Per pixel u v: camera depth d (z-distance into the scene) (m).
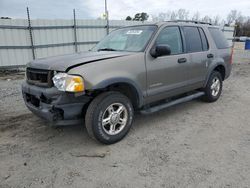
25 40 12.04
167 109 5.05
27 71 3.58
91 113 3.18
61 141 3.56
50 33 12.66
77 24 13.38
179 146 3.35
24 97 3.70
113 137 3.40
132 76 3.45
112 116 3.37
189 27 4.68
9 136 3.75
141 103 3.72
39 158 3.07
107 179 2.61
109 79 3.15
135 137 3.67
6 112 4.96
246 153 3.11
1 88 7.62
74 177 2.65
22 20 11.73
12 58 11.89
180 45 4.37
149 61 3.71
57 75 2.99
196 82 4.79
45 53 12.72
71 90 2.91
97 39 14.29
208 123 4.23
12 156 3.12
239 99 5.84
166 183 2.52
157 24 4.08
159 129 3.98
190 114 4.72
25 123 4.30
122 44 4.12
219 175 2.64
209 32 5.21
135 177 2.64
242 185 2.46
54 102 3.02
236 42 37.09
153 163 2.91
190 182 2.52
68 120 3.19
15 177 2.66
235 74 9.98
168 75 4.05
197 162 2.91
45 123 4.27
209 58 5.01
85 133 3.84
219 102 5.57
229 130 3.90
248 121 4.30
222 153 3.12
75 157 3.09
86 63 3.10
